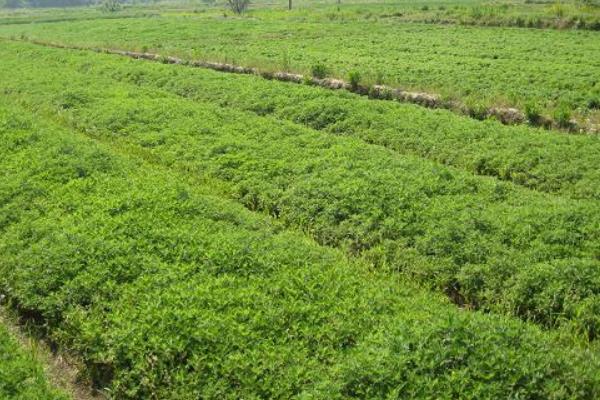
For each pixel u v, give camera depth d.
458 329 9.98
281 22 59.53
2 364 10.12
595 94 25.59
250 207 16.89
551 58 33.97
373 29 50.19
